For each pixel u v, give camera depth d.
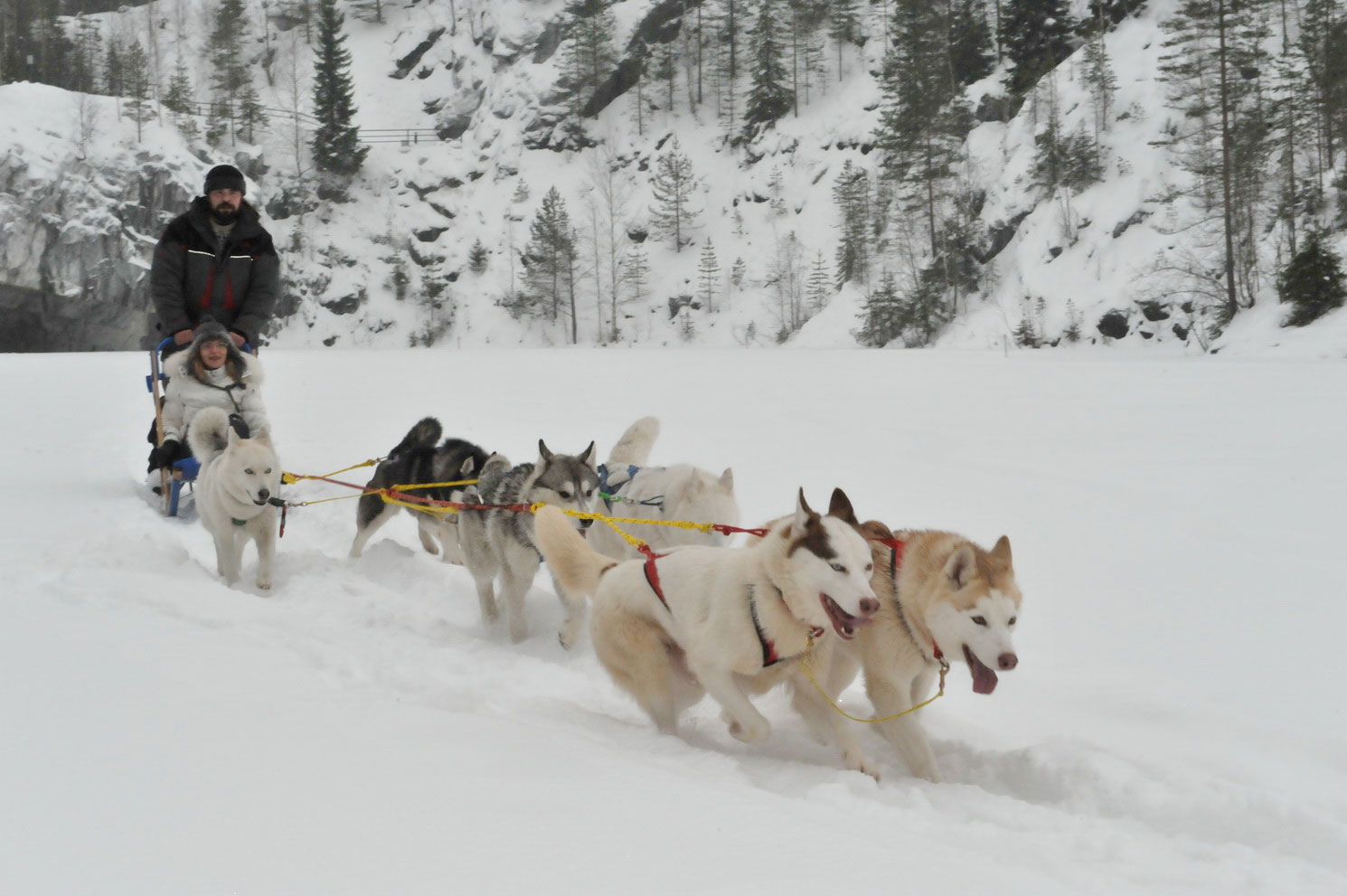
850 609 3.95
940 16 59.88
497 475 6.70
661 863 2.56
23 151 45.00
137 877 2.31
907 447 12.38
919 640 4.39
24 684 3.78
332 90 66.31
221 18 77.88
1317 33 42.03
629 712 4.97
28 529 7.89
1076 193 44.50
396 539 8.92
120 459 12.07
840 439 13.08
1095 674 4.96
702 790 3.21
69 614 5.05
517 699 4.72
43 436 13.92
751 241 63.03
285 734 3.45
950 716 4.75
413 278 65.56
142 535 7.07
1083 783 3.82
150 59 76.44
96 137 47.91
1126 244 41.09
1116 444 12.12
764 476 10.45
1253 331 31.19
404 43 78.06
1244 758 3.91
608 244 65.75
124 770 2.98
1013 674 5.09
